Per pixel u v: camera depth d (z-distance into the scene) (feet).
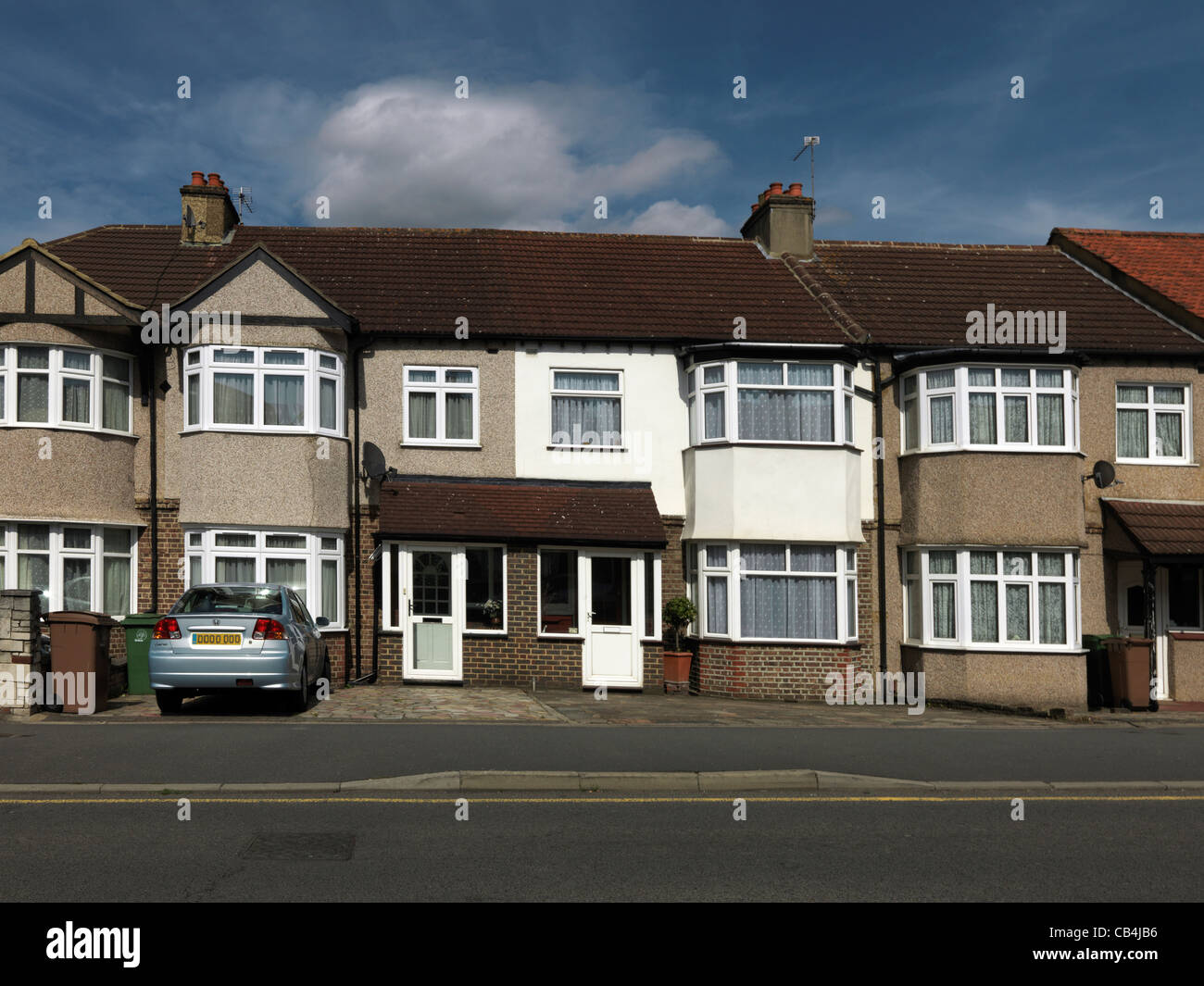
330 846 23.79
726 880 21.91
